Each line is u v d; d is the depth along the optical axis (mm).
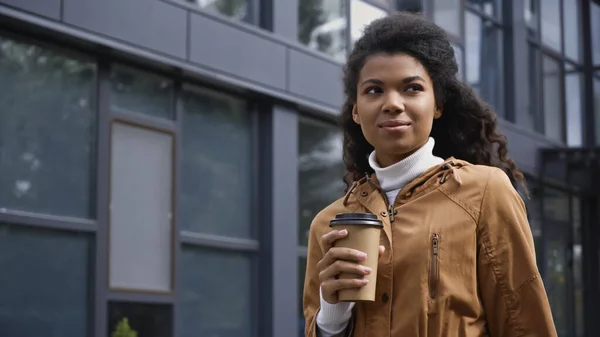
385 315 2252
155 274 8070
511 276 2266
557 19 15453
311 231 2557
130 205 7875
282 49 9305
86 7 7348
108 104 7719
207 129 8742
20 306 7020
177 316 8242
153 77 8180
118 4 7605
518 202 2332
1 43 7000
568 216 15305
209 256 8672
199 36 8375
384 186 2396
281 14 9438
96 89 7660
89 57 7625
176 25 8141
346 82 2514
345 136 2748
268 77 9109
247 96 9133
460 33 12594
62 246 7324
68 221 7324
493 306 2283
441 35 2416
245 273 9047
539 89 14828
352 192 2473
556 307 14836
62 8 7164
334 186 10078
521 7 14281
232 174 8992
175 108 8352
